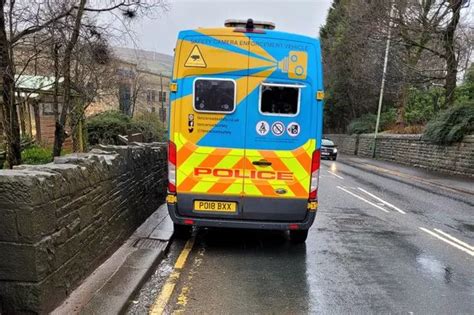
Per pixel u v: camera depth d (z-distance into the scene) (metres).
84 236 4.42
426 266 6.04
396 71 29.42
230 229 7.73
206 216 5.97
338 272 5.64
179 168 5.89
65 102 9.98
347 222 8.88
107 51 10.84
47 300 3.54
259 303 4.51
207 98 5.80
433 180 17.23
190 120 5.84
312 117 5.89
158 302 4.40
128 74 31.17
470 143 18.45
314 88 5.88
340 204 11.16
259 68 5.79
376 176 19.41
